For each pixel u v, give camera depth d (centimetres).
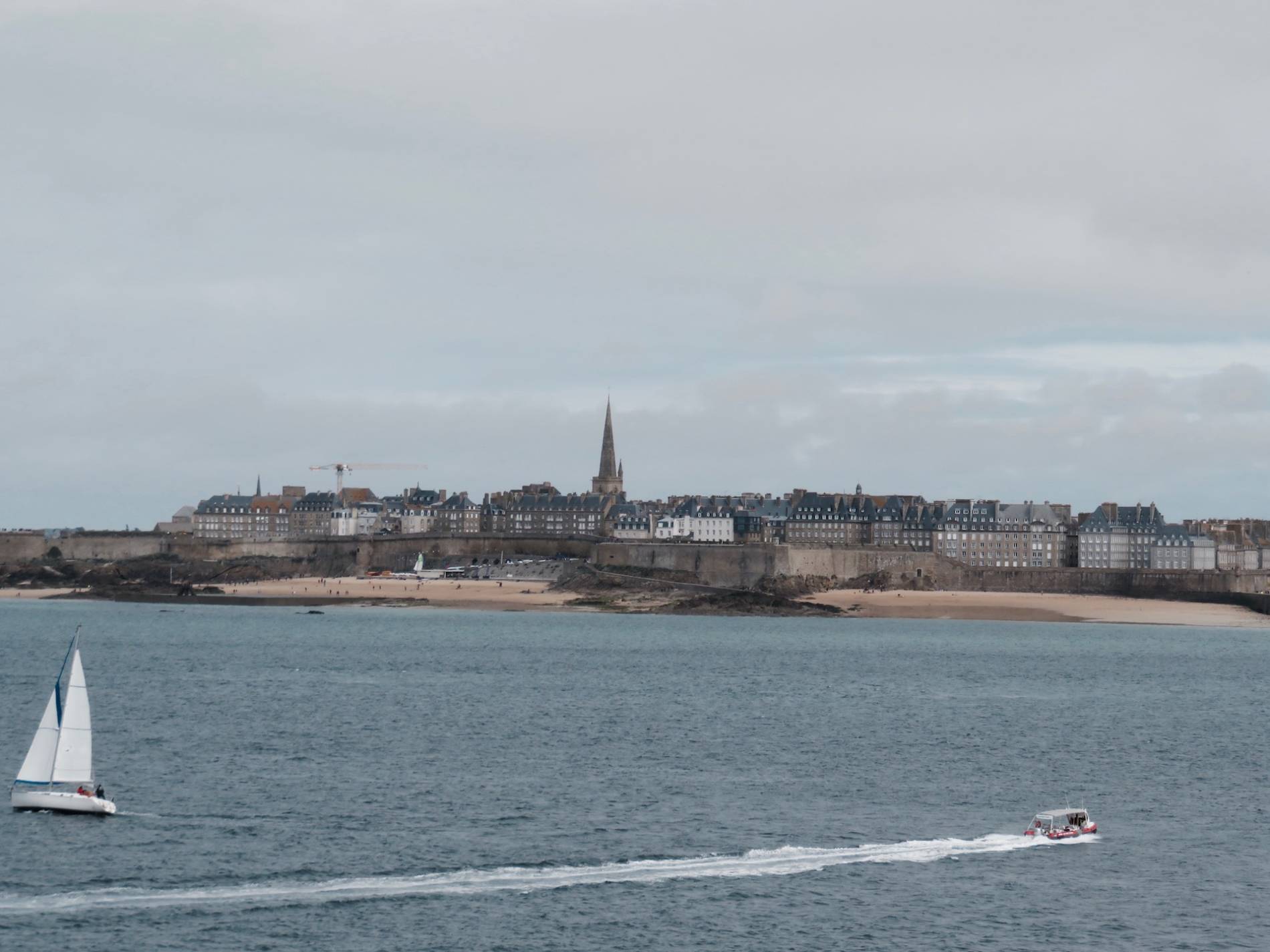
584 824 11381
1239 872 10331
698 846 10756
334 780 13025
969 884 9944
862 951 8675
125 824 11131
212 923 8956
